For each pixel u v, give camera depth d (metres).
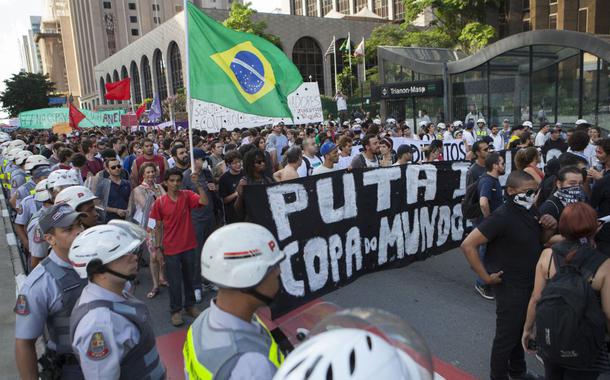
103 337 2.16
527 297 3.44
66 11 164.25
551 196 4.45
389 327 1.39
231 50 5.84
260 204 4.60
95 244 2.27
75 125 19.16
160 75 70.38
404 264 6.06
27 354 2.62
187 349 1.80
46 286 2.66
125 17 122.25
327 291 5.15
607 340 3.09
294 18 60.22
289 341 1.99
